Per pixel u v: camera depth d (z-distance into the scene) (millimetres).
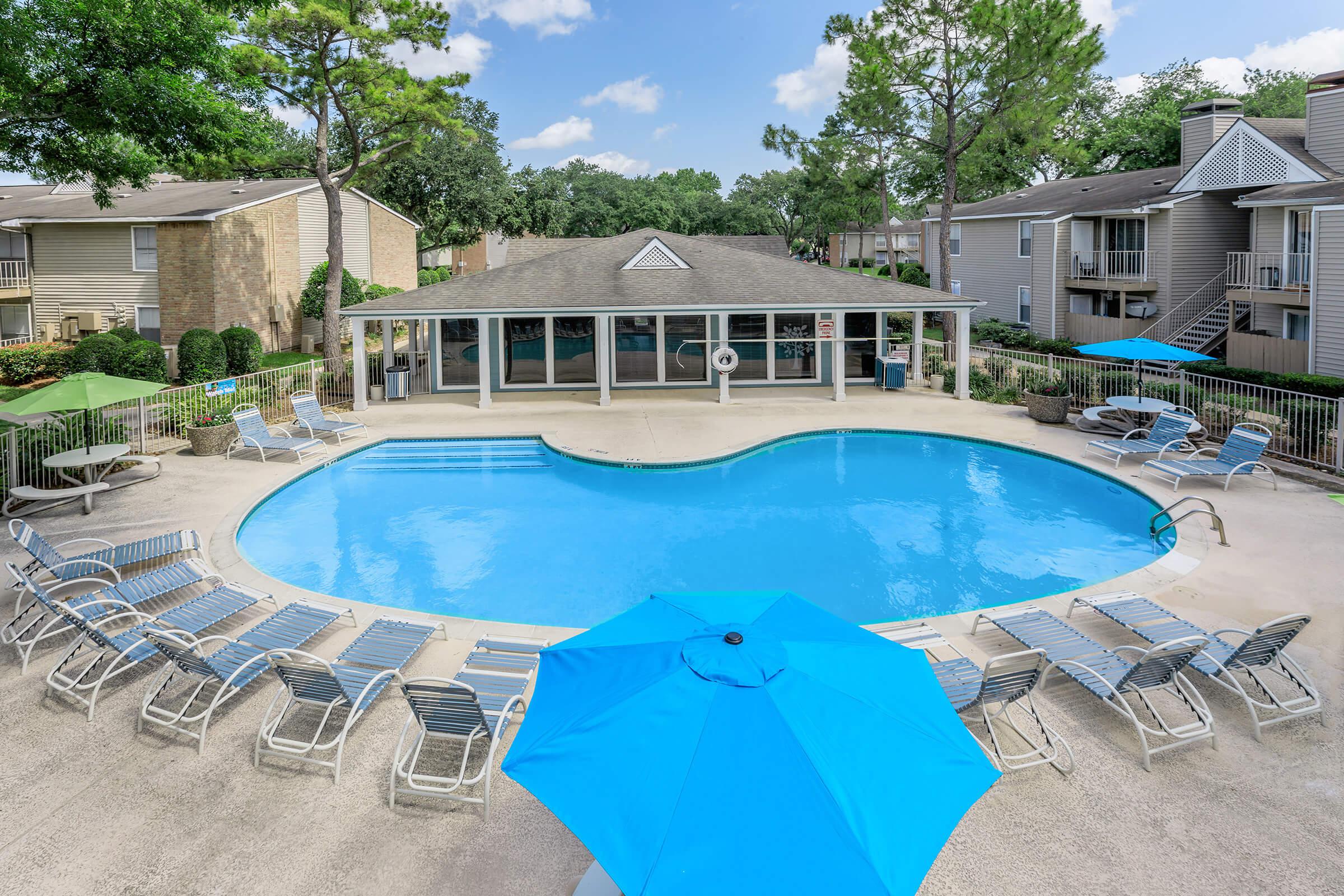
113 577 11148
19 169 19453
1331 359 23734
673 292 24016
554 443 19438
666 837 3729
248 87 23250
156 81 17531
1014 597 11227
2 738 7414
